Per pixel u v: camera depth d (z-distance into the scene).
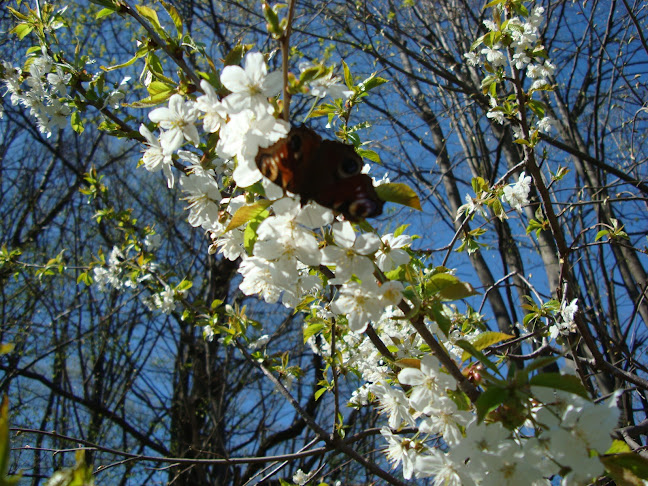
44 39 2.93
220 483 8.64
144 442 8.80
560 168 3.92
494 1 3.52
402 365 1.80
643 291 4.48
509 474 1.43
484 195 3.61
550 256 5.66
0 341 9.43
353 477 7.67
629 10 4.91
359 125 2.55
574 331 3.38
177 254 11.03
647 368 3.68
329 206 1.51
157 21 2.02
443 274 1.67
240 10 9.06
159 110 1.86
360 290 1.64
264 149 1.54
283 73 1.53
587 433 1.36
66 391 9.16
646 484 1.40
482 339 1.72
